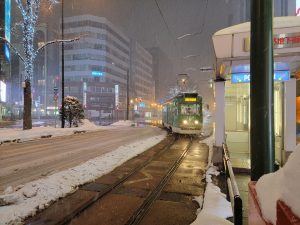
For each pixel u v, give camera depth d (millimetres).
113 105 90688
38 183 7867
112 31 99750
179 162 11992
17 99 79312
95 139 21156
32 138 20484
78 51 92375
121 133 27781
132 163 11617
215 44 8797
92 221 5586
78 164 11094
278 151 10008
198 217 5348
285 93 9047
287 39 7953
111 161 11664
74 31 93125
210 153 14258
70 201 6684
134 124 47906
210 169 10070
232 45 8625
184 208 6414
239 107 13188
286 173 1611
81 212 6062
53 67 100375
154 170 10359
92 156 13078
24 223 5363
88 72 91812
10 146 16375
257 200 2207
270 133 3775
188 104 24953
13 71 78812
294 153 1659
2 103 56562
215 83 10367
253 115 3842
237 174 9078
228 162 5719
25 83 23891
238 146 12523
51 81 95500
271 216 1746
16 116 74000
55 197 6828
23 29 23938
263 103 3770
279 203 1579
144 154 14094
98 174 9328
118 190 7727
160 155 13914
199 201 6750
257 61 3803
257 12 3809
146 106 128500
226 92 13195
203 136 25328
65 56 93812
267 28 3785
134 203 6672
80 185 8062
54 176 8711
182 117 24891
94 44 92812
